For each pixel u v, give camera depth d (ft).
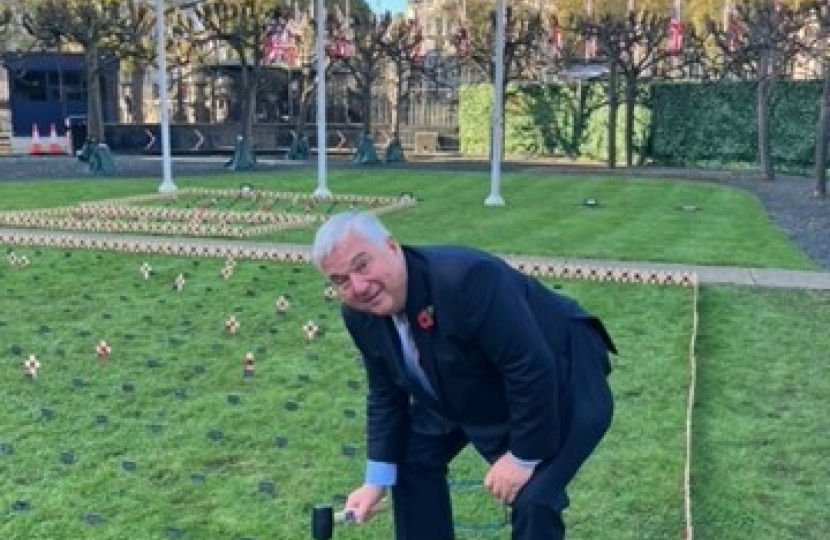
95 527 12.06
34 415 16.49
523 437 8.27
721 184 68.08
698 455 14.67
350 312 8.79
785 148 83.97
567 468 8.60
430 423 9.53
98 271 30.71
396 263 8.03
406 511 9.91
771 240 38.32
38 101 117.19
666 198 56.80
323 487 13.41
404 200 52.47
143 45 99.71
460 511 12.50
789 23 75.00
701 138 90.89
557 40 107.55
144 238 37.45
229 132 113.29
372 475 9.64
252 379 18.71
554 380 8.14
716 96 89.30
